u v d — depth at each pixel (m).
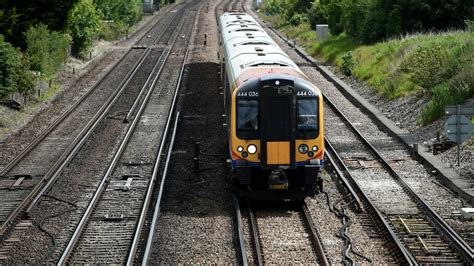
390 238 37.88
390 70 86.62
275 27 197.75
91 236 39.50
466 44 74.31
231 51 62.50
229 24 90.56
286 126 43.06
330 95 86.06
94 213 43.28
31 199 45.75
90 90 88.56
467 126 50.22
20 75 78.44
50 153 58.72
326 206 44.25
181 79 98.44
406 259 34.53
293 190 44.25
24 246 38.00
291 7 198.75
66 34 109.06
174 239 38.69
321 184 46.75
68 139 63.72
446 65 71.25
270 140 43.16
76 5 110.94
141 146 60.84
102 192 47.41
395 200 45.19
